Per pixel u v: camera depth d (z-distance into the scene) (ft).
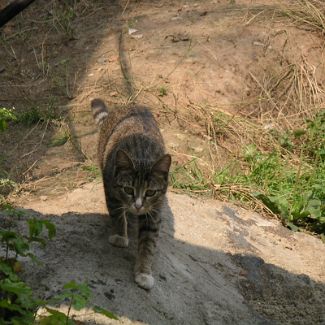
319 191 27.27
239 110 30.81
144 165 19.74
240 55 32.73
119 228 20.26
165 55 32.50
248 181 27.12
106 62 32.32
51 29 34.99
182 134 28.73
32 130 28.02
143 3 36.76
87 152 26.84
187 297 19.79
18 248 17.06
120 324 17.57
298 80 32.71
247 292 21.54
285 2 36.65
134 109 23.08
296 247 24.52
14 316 16.35
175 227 22.84
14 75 31.99
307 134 30.48
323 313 21.58
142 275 19.02
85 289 15.72
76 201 23.26
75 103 29.81
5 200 23.48
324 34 34.96
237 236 23.66
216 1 36.68
